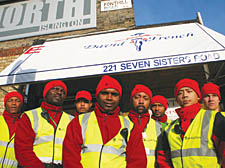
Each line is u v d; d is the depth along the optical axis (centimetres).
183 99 200
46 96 240
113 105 191
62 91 241
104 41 413
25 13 613
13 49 551
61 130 222
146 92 234
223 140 151
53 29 564
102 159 162
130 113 239
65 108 496
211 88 240
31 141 200
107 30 535
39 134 207
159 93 466
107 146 170
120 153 171
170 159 183
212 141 162
